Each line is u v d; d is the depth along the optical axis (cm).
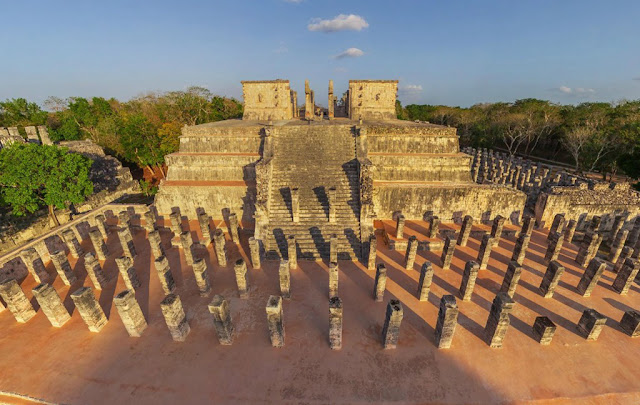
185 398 1133
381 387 1164
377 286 1568
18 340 1402
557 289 1720
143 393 1152
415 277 1834
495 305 1272
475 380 1189
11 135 3328
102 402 1123
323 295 1673
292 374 1221
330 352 1316
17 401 1139
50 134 4534
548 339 1333
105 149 4869
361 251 2017
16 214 2705
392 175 2644
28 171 2562
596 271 1575
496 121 6581
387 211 2469
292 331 1430
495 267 1939
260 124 3164
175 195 2556
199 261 1620
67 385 1185
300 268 1903
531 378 1196
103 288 1784
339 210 2197
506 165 3812
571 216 2617
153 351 1335
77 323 1510
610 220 2656
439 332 1297
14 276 1864
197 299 1670
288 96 3647
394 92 3622
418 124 3177
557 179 3253
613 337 1393
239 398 1130
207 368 1251
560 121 5709
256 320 1507
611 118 5156
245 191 2508
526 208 3092
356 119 3641
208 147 2797
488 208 2433
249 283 1784
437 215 2466
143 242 2314
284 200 2269
